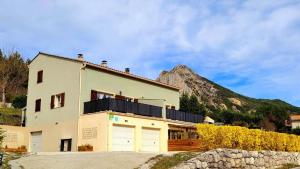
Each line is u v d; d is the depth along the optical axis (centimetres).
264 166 2230
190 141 3222
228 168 1942
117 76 3491
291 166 2420
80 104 3183
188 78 14212
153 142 3356
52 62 3600
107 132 2936
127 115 3122
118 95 3466
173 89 4181
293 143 2866
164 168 1684
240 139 2419
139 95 3700
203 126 2494
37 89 3756
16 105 5672
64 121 3312
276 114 7531
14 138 3669
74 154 2216
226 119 7075
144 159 1864
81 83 3209
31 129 3716
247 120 7069
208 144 2452
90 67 3291
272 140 2645
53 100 3494
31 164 1897
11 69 6425
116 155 2012
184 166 1691
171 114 3641
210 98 13350
